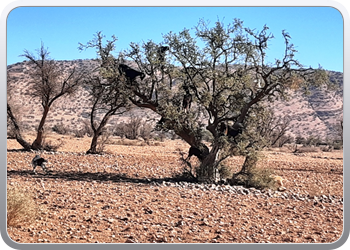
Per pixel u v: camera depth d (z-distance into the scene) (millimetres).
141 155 28359
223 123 16312
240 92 16391
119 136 59906
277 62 15680
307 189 17219
